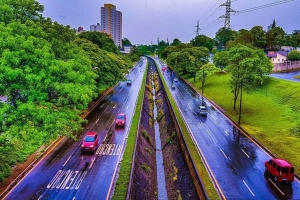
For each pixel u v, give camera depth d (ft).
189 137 134.21
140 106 196.13
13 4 88.07
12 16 82.84
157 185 109.19
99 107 193.16
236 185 92.07
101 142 126.52
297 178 97.09
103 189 86.53
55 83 78.02
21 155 103.09
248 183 93.56
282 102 185.98
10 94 75.25
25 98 76.28
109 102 210.18
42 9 99.19
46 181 90.43
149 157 127.75
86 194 83.51
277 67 297.53
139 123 156.46
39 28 86.43
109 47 305.73
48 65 77.41
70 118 84.02
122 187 85.51
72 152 114.62
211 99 225.15
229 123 162.81
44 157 108.68
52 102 83.82
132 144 121.80
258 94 212.43
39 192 83.82
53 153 112.88
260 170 103.45
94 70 182.19
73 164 103.35
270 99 197.98
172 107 191.62
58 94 83.30
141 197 91.15
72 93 79.87
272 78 233.35
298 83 205.67
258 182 94.48
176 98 233.55
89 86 105.19
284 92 198.70
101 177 94.07
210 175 98.58
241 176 98.48
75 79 87.30
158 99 260.21
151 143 149.07
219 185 91.76
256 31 347.15
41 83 75.72
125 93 250.37
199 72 261.85
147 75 408.87
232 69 167.73
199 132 145.59
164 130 169.48
